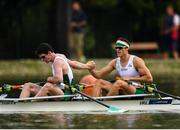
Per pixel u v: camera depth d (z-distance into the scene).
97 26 124.38
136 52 124.75
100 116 44.16
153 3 120.56
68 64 48.19
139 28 125.44
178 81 71.62
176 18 102.19
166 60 102.38
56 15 110.62
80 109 46.88
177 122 41.34
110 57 124.38
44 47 47.50
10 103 46.59
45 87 46.75
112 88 47.25
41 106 46.66
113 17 124.69
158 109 47.81
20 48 119.69
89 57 124.25
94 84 47.88
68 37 104.62
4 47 119.00
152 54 118.94
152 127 39.22
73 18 98.38
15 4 116.25
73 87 46.94
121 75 48.72
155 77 78.75
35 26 121.12
